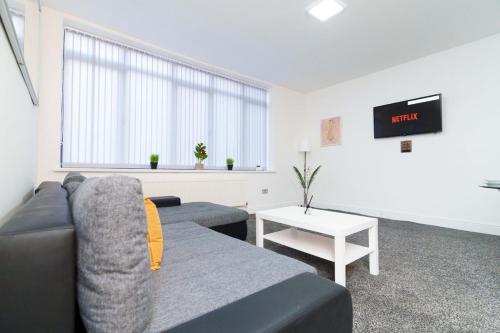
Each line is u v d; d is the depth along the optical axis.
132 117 3.10
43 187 1.48
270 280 0.92
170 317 0.68
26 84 1.33
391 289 1.58
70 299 0.57
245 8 2.46
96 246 0.54
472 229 3.04
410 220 3.59
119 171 2.89
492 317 1.29
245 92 4.38
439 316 1.30
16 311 0.52
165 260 1.12
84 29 2.74
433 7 2.42
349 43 3.12
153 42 3.10
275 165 4.65
